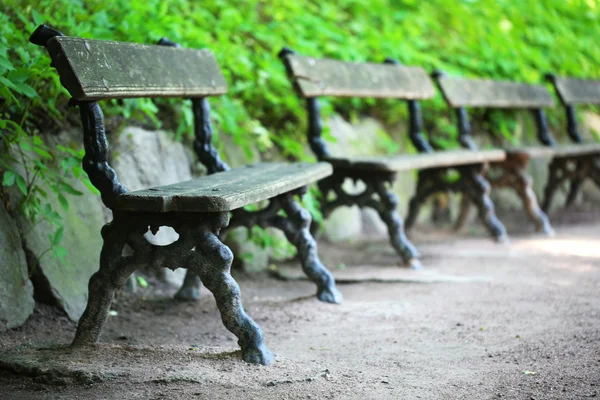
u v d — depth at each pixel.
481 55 8.02
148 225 3.10
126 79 3.41
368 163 4.87
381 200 5.02
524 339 3.40
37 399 2.68
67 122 4.33
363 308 4.08
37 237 3.74
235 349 3.27
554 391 2.73
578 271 4.96
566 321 3.69
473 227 6.98
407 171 6.98
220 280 3.06
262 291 4.62
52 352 3.08
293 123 6.17
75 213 4.05
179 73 3.92
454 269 5.08
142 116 4.67
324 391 2.78
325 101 6.23
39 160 3.73
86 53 3.21
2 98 3.71
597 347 3.22
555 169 7.25
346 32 7.06
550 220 7.34
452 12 7.96
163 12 5.05
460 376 2.94
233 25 6.11
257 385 2.82
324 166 4.38
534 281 4.66
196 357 3.11
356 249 5.89
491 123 7.86
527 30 8.42
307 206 5.07
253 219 4.18
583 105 8.84
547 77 7.43
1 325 3.38
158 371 2.91
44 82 4.03
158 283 4.52
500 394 2.73
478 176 5.96
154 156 4.77
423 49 7.95
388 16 7.73
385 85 5.64
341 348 3.36
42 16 4.22
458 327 3.66
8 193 3.70
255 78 5.87
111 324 3.77
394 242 5.08
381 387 2.82
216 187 3.24
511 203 7.79
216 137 5.04
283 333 3.62
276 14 6.66
